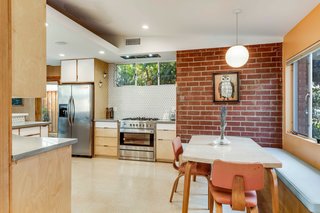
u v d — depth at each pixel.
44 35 1.53
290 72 3.51
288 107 3.50
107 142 4.88
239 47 2.81
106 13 3.12
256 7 2.67
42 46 1.50
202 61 4.11
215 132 4.05
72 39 3.49
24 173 1.30
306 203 1.67
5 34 1.05
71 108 4.96
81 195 2.88
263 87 3.80
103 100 5.32
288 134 3.38
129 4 2.79
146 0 2.68
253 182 1.67
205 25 3.43
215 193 1.87
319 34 2.43
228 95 3.96
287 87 3.51
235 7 2.72
